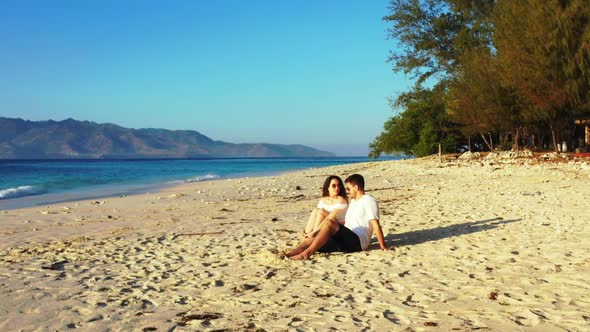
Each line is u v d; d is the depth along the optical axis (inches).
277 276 256.2
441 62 1897.1
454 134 2004.2
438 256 285.4
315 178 1182.9
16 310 210.4
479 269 251.8
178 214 574.9
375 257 290.2
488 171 1012.5
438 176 1021.8
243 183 1120.2
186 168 3142.2
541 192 587.8
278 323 184.1
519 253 282.5
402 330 171.2
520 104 1339.8
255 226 441.1
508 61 1244.5
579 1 1094.4
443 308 193.6
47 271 286.8
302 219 478.6
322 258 294.0
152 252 338.6
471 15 1817.2
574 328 165.9
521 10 1213.1
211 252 329.4
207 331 177.9
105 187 1208.2
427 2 1876.2
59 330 184.5
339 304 204.5
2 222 550.3
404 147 2181.3
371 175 1152.8
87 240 403.2
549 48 1128.8
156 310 206.5
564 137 1658.5
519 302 195.9
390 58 1959.9
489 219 410.9
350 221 318.3
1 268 297.6
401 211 490.9
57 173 2262.6
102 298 226.2
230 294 226.8
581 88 1117.1
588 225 356.8
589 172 820.0
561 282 221.1
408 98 2065.7
